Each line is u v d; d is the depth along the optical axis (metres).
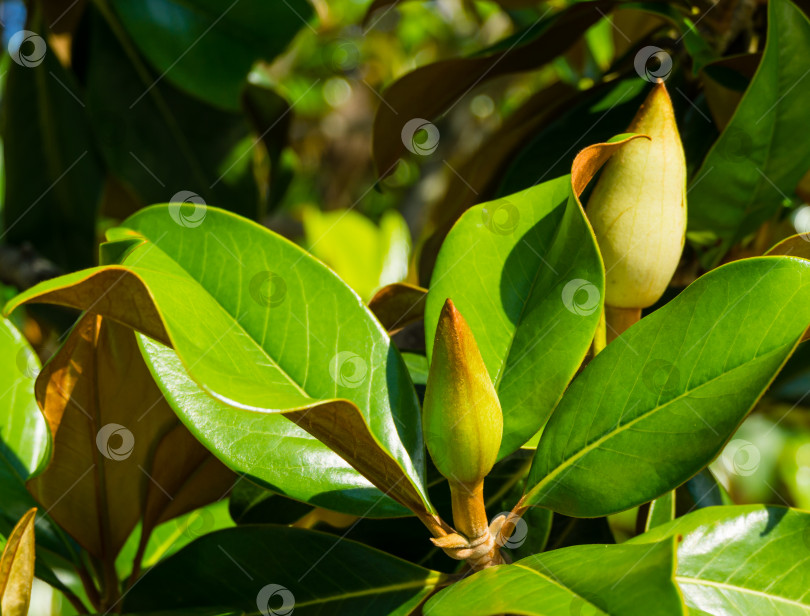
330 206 3.01
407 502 0.79
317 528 0.93
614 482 0.79
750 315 0.79
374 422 0.81
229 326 0.81
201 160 1.32
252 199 1.33
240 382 0.75
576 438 0.80
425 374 0.94
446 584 0.83
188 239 0.83
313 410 0.75
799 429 1.35
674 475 0.78
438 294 0.83
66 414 0.85
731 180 0.94
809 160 0.93
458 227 0.84
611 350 0.81
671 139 0.83
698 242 0.97
